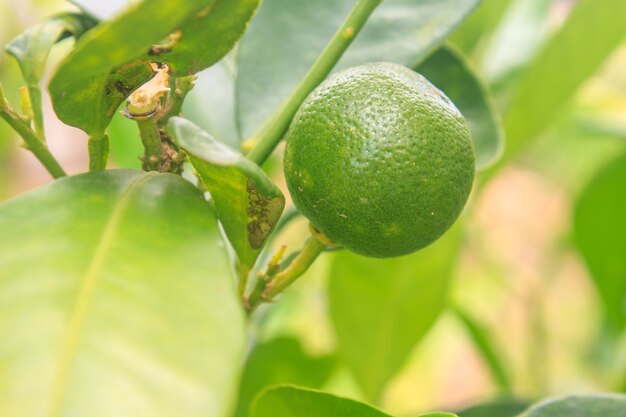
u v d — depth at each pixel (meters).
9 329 0.22
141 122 0.27
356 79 0.27
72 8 0.59
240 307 0.23
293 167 0.27
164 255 0.24
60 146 0.74
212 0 0.23
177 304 0.23
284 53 0.33
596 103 0.55
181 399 0.22
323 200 0.27
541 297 0.54
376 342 0.42
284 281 0.29
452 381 0.85
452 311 0.49
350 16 0.28
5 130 0.58
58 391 0.22
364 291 0.41
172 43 0.25
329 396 0.27
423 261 0.39
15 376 0.22
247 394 0.42
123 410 0.22
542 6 0.49
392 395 0.69
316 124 0.27
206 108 0.37
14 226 0.24
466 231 0.48
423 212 0.27
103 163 0.28
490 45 0.48
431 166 0.26
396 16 0.33
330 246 0.28
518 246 0.85
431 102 0.27
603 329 0.54
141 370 0.22
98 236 0.24
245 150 0.31
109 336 0.22
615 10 0.38
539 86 0.41
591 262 0.50
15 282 0.23
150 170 0.27
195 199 0.26
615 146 0.64
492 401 0.36
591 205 0.48
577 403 0.30
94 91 0.26
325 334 0.56
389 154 0.26
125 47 0.23
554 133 0.61
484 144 0.35
